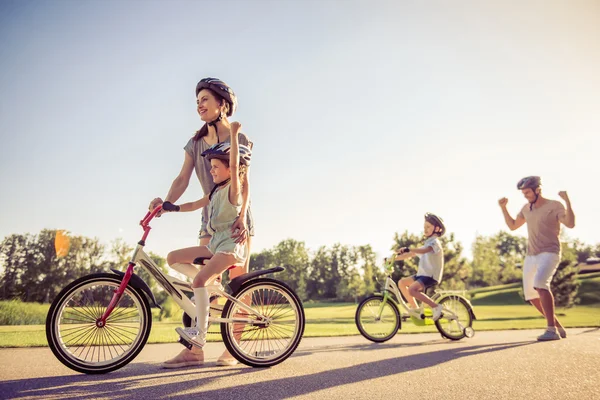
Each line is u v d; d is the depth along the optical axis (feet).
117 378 8.95
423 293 19.49
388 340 18.33
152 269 10.25
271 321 10.85
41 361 10.85
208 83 11.72
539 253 18.22
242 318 10.53
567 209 17.88
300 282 323.16
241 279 10.69
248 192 10.82
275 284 10.96
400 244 87.66
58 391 7.74
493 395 7.79
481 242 205.77
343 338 18.70
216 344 15.38
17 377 9.01
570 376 9.41
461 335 18.76
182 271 10.57
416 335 20.81
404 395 7.70
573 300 123.75
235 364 10.81
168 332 18.57
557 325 17.62
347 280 207.62
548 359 11.64
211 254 10.47
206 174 11.98
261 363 10.49
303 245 332.39
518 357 12.00
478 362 11.13
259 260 330.13
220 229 10.47
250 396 7.49
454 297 19.61
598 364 10.87
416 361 11.30
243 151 10.80
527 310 95.50
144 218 10.32
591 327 24.41
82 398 7.26
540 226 18.25
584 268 282.77
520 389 8.23
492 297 170.30
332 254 339.98
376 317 18.76
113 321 9.78
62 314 9.49
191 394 7.57
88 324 9.66
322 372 9.69
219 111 11.84
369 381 8.77
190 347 9.96
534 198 18.52
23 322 27.58
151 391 7.77
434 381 8.82
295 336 10.87
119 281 9.92
